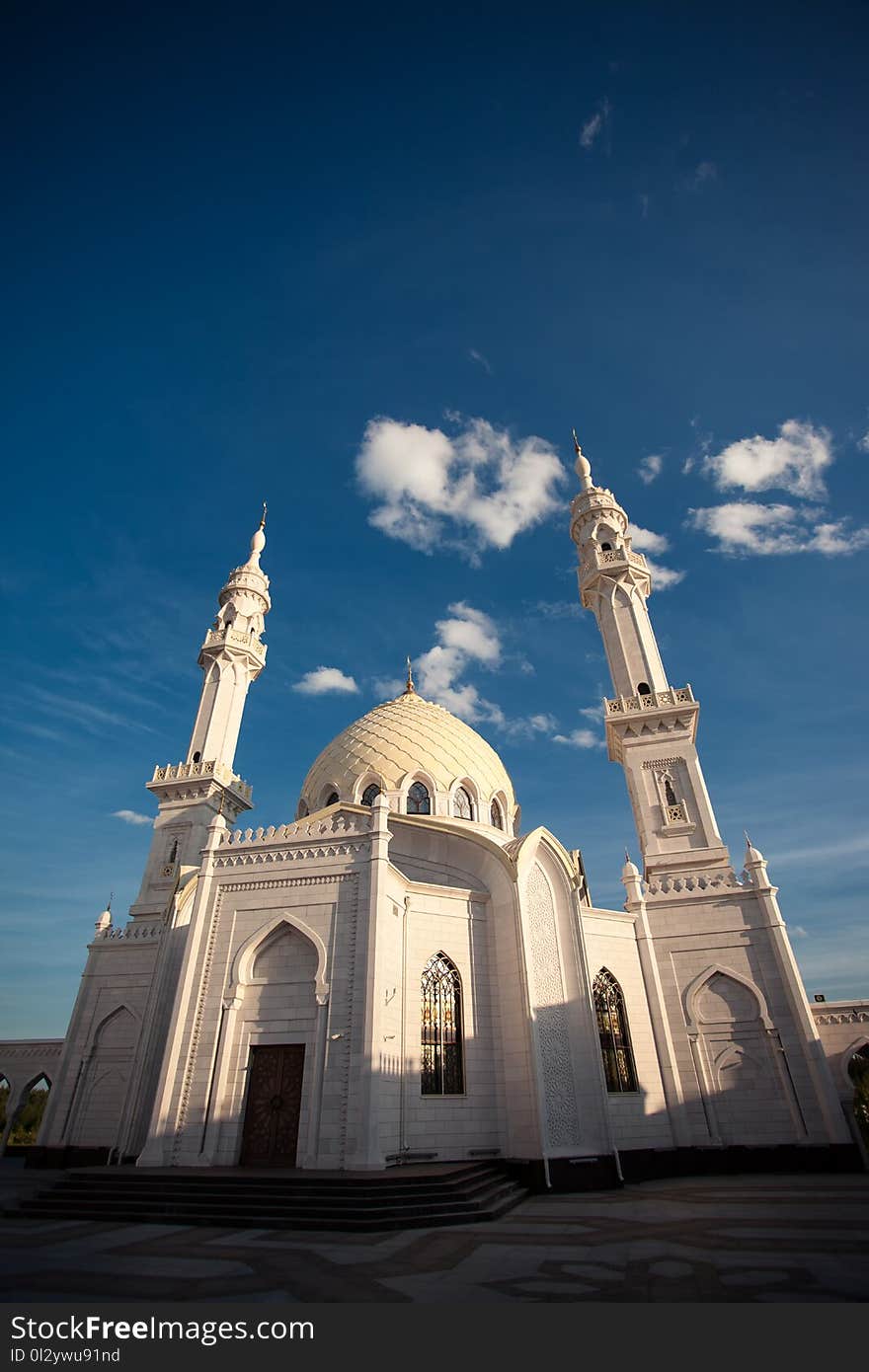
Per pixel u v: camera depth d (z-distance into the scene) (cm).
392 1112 2212
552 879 2941
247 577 5288
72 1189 1827
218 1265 1169
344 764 3847
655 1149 2742
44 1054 4366
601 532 4859
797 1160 2708
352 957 2294
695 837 3588
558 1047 2602
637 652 4262
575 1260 1181
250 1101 2227
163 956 3088
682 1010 3066
